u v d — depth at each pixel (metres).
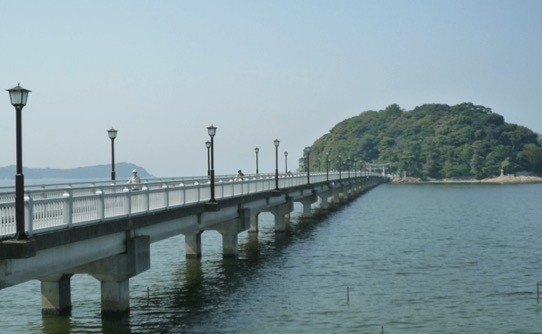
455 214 95.50
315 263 44.03
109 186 27.42
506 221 82.56
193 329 25.84
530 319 28.08
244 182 47.69
